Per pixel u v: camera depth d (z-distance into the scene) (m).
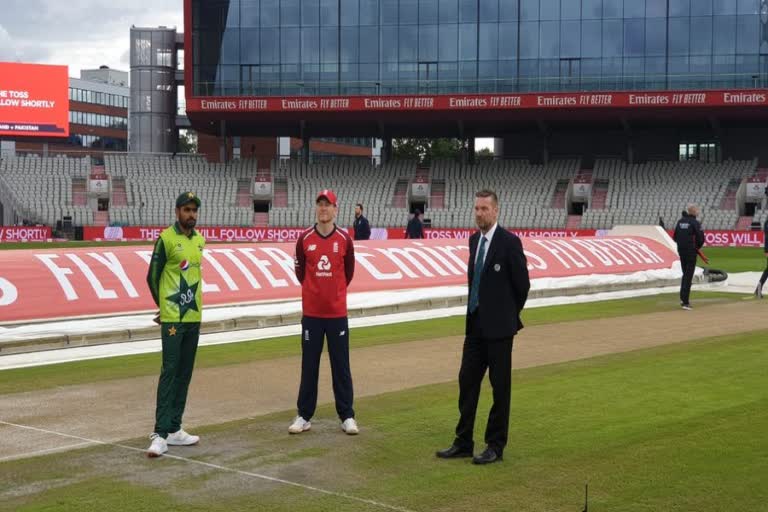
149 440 7.93
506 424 7.28
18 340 13.01
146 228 55.50
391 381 10.70
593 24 53.97
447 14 55.09
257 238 55.16
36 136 68.62
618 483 6.61
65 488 6.54
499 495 6.36
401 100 54.44
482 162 61.59
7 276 14.89
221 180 60.44
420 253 22.61
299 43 56.06
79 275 15.83
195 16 56.25
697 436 7.95
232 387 10.34
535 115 55.31
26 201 58.62
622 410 9.04
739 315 17.95
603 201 56.03
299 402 8.28
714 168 56.66
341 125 61.59
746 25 52.31
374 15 55.66
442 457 7.34
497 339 7.22
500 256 7.25
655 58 53.53
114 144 110.69
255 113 56.34
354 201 58.69
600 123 58.78
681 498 6.28
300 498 6.31
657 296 22.56
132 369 11.59
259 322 16.05
